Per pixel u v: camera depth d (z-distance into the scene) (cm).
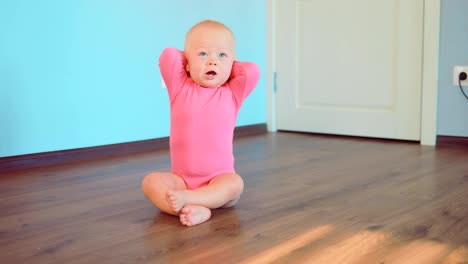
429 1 249
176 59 143
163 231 126
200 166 143
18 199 161
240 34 299
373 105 276
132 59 249
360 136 283
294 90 306
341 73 285
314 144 263
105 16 236
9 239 122
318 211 142
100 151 239
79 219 138
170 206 129
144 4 251
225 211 143
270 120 316
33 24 212
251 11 304
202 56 142
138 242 119
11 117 209
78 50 228
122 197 162
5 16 204
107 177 192
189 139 142
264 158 225
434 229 125
